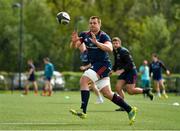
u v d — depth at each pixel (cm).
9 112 4338
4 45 15938
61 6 17838
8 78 12262
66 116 4000
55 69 17200
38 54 16525
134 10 18975
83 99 3425
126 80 4953
